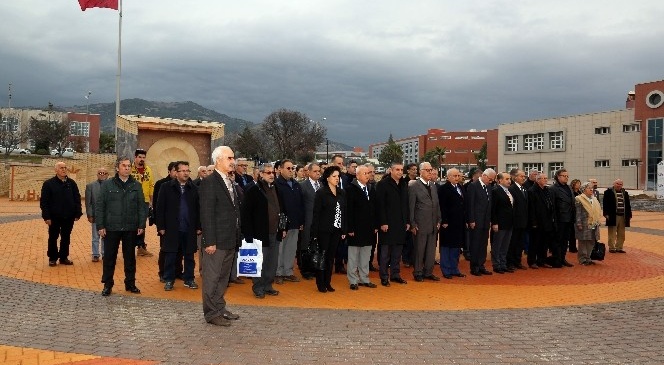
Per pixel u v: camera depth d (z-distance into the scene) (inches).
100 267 423.5
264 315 284.5
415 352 224.2
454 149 5797.2
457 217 415.2
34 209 980.6
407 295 350.3
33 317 270.4
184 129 793.6
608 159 2893.7
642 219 1140.5
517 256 472.4
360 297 342.0
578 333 256.4
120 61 1266.0
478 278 422.0
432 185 411.5
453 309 309.6
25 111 3535.9
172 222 352.2
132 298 322.3
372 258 455.5
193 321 269.3
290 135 3161.9
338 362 209.9
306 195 411.2
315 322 271.4
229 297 335.6
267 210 330.3
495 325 270.2
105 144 3528.5
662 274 446.9
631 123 2790.4
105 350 220.4
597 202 499.5
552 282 407.2
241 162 441.1
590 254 501.0
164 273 359.9
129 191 334.6
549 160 3193.9
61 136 2906.0
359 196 366.9
